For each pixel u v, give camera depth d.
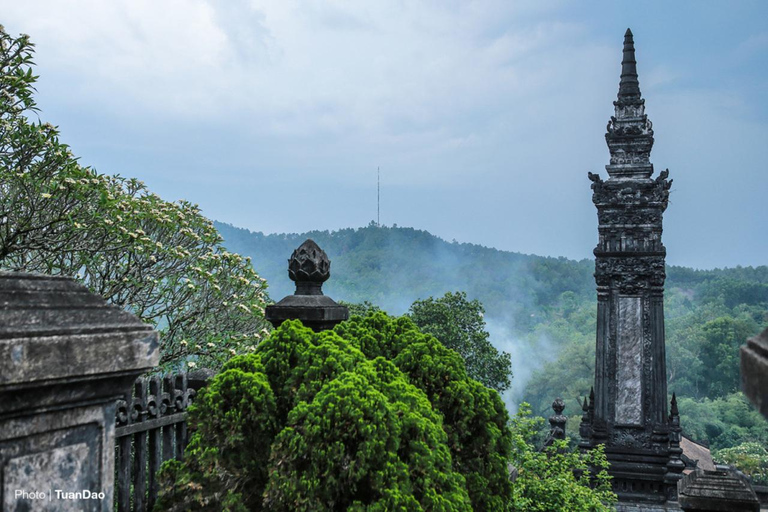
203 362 8.79
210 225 9.52
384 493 3.89
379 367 4.79
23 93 7.29
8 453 1.96
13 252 7.76
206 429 4.40
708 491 6.62
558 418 17.55
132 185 9.30
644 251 19.30
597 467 18.72
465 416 5.04
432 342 5.37
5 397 1.90
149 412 4.78
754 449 61.41
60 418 2.12
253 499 4.32
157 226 8.95
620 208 19.59
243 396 4.40
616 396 19.23
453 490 4.25
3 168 7.30
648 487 18.48
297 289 6.58
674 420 18.67
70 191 7.50
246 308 8.77
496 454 5.07
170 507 4.40
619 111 19.89
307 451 3.98
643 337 19.23
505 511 5.09
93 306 2.32
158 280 8.56
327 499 3.94
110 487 2.32
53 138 7.55
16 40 7.27
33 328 1.98
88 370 2.11
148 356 2.37
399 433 4.09
